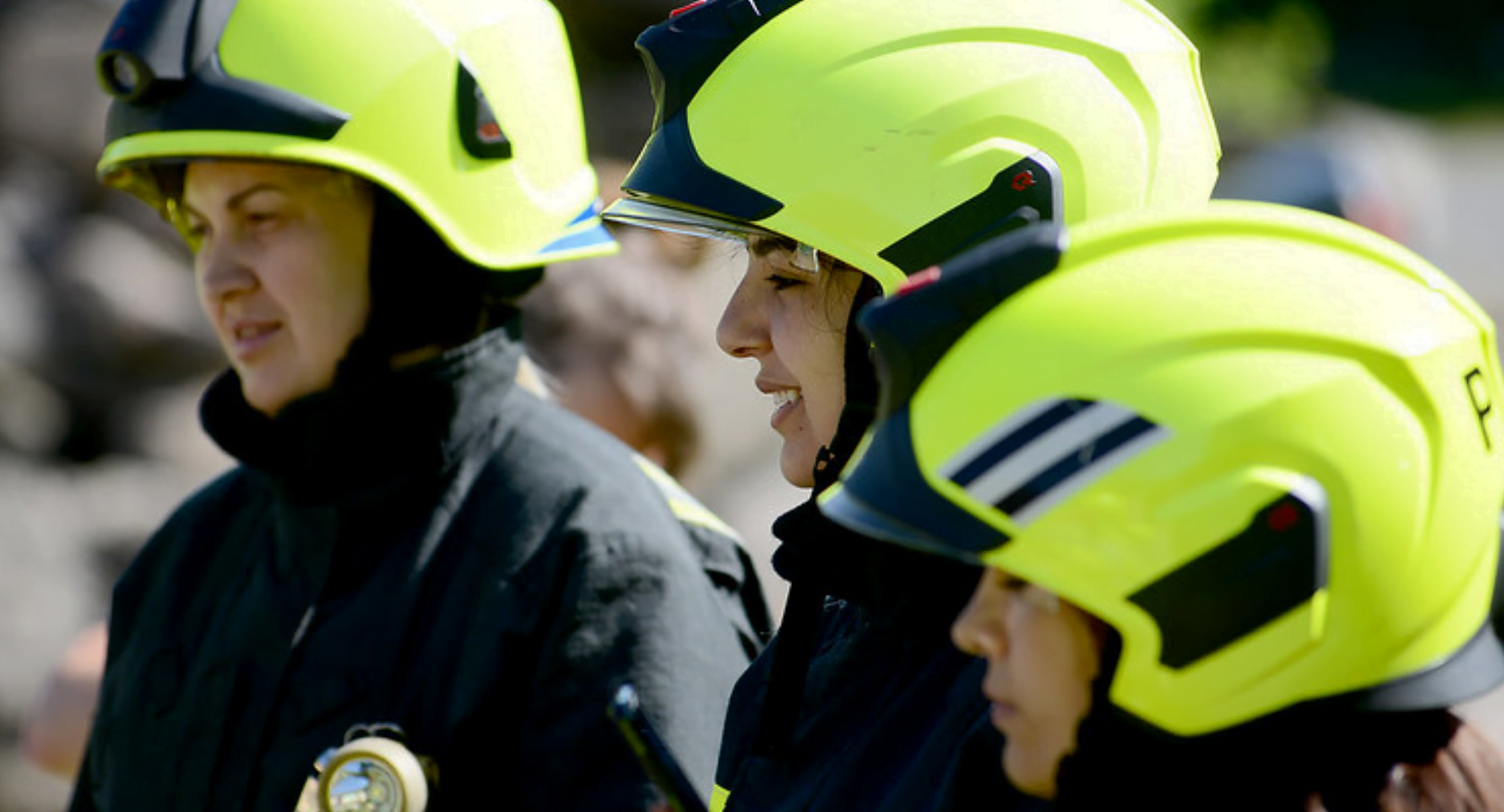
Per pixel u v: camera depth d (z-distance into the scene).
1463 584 4.48
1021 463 4.32
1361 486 4.30
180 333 23.20
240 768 7.40
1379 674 4.36
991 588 4.58
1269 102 48.41
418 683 7.18
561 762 6.96
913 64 5.76
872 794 5.44
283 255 7.38
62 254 23.16
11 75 24.14
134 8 7.39
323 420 7.38
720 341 6.14
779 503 16.06
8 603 20.25
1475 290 43.31
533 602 7.12
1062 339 4.35
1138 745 4.41
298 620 7.46
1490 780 4.45
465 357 7.50
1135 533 4.25
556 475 7.37
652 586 7.17
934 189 5.65
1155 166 5.86
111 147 7.54
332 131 7.32
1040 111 5.71
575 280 9.74
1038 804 4.79
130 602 8.28
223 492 8.26
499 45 7.77
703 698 7.08
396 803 6.83
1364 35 69.94
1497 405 4.70
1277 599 4.23
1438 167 55.91
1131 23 6.05
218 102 7.30
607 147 28.98
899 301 4.52
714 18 5.96
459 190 7.54
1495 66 68.38
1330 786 4.37
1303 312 4.36
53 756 10.16
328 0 7.46
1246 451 4.24
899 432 4.48
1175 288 4.37
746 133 5.84
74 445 22.59
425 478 7.42
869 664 5.73
